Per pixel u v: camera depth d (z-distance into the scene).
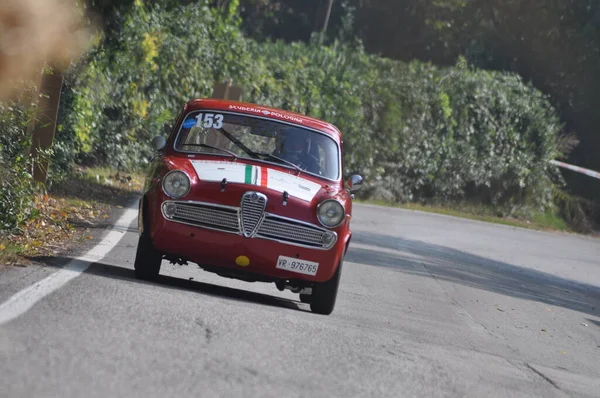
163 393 15.98
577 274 59.69
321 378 19.02
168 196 27.31
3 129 33.25
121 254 33.72
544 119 104.62
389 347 23.77
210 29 80.25
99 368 16.95
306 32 147.75
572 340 32.84
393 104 95.38
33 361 16.77
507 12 137.25
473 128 100.88
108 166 66.00
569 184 119.19
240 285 33.78
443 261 52.50
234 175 28.11
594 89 129.75
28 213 36.09
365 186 94.19
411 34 146.62
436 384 20.38
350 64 95.62
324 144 31.47
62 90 51.25
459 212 98.12
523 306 39.97
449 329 30.09
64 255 30.67
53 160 48.91
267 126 31.36
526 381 22.72
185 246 27.31
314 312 29.20
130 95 66.44
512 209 103.50
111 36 59.31
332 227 27.84
